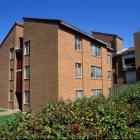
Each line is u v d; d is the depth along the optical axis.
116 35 41.75
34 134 4.65
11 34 28.72
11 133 4.59
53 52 21.58
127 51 40.25
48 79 21.91
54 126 5.09
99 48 29.69
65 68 22.06
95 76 28.03
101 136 5.20
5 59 29.78
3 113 23.45
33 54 23.91
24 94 25.11
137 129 6.14
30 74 24.17
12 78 28.08
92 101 7.83
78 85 24.12
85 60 25.70
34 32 24.02
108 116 5.87
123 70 40.75
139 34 38.00
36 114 6.00
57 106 6.69
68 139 4.57
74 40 23.88
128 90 13.29
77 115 6.05
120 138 5.27
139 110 8.42
